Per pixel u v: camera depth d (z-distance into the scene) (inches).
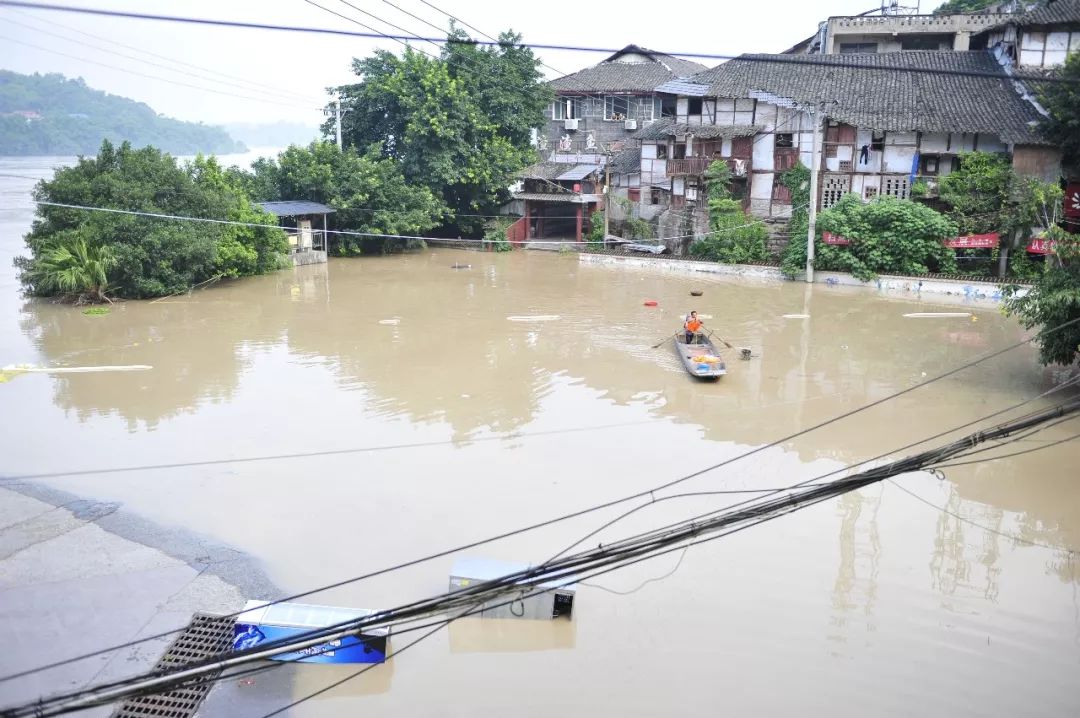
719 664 405.1
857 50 1633.9
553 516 548.4
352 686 395.5
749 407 747.4
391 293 1237.7
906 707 374.0
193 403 755.4
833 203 1371.8
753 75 1480.1
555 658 412.5
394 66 1608.0
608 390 792.3
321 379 821.2
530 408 744.3
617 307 1143.0
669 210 1549.0
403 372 844.6
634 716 370.9
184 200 1191.6
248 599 461.7
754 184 1451.8
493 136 1649.9
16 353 903.7
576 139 1849.2
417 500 571.5
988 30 1434.5
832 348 934.4
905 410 735.1
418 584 474.6
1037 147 1183.6
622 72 1855.3
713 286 1299.2
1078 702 377.1
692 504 563.2
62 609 456.4
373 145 1599.4
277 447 658.8
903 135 1306.6
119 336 975.0
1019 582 470.6
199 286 1261.1
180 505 569.3
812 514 548.1
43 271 1127.6
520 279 1365.7
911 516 546.3
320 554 507.2
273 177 1535.4
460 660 412.8
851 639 421.7
